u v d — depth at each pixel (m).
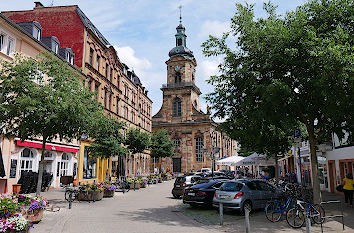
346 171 19.42
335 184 20.98
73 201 16.52
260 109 10.63
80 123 14.11
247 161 21.84
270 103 10.47
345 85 9.81
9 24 17.81
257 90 10.51
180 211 13.78
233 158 26.23
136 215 12.33
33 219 9.86
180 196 19.94
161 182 37.78
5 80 12.75
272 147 17.95
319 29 10.50
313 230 9.13
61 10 30.11
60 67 14.35
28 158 20.41
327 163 22.19
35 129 13.30
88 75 29.61
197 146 67.50
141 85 54.16
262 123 11.67
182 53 72.19
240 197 12.28
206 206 15.02
